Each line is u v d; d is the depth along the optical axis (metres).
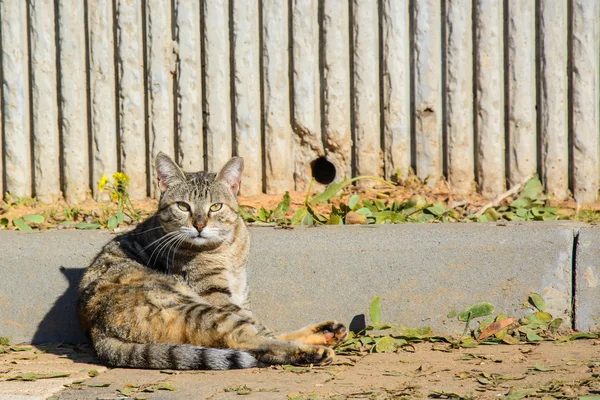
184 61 10.98
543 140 10.70
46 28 11.27
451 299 8.07
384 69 10.82
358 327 8.16
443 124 10.84
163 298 7.28
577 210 10.11
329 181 11.30
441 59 10.78
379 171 10.98
